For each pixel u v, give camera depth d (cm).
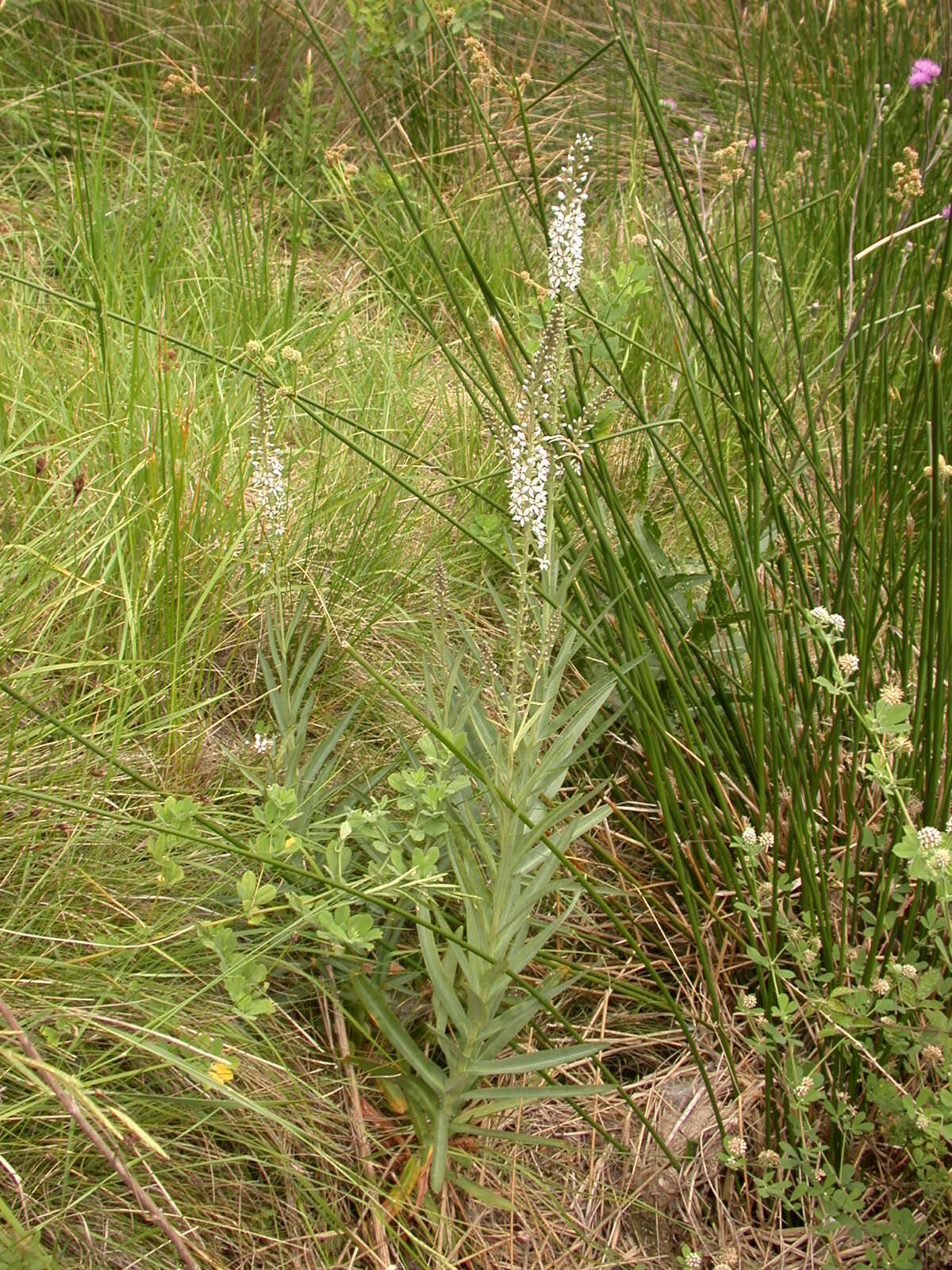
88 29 482
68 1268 175
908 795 230
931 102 303
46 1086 158
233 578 276
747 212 405
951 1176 196
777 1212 217
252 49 490
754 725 238
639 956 218
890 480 262
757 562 255
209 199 434
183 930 199
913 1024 217
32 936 190
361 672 271
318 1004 222
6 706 229
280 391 228
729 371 302
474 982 194
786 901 233
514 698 199
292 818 205
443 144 490
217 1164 194
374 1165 205
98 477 271
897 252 344
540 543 191
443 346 255
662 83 579
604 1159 220
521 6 578
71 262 363
